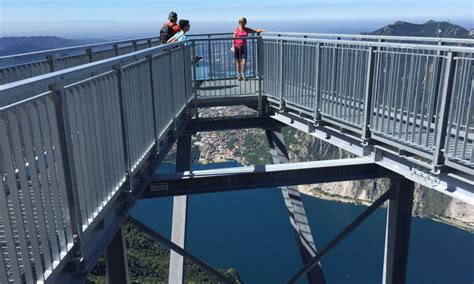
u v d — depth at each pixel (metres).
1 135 2.40
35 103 2.73
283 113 9.46
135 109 4.83
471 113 4.41
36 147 2.75
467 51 4.30
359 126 6.31
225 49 10.48
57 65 7.04
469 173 4.50
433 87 4.88
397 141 5.56
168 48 6.61
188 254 7.48
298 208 9.91
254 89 10.95
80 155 3.33
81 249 3.22
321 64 7.29
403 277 7.22
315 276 8.91
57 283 3.01
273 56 9.64
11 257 2.50
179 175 6.38
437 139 4.83
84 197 3.40
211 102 10.52
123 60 4.11
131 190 4.51
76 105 3.28
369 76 5.93
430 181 5.25
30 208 2.68
